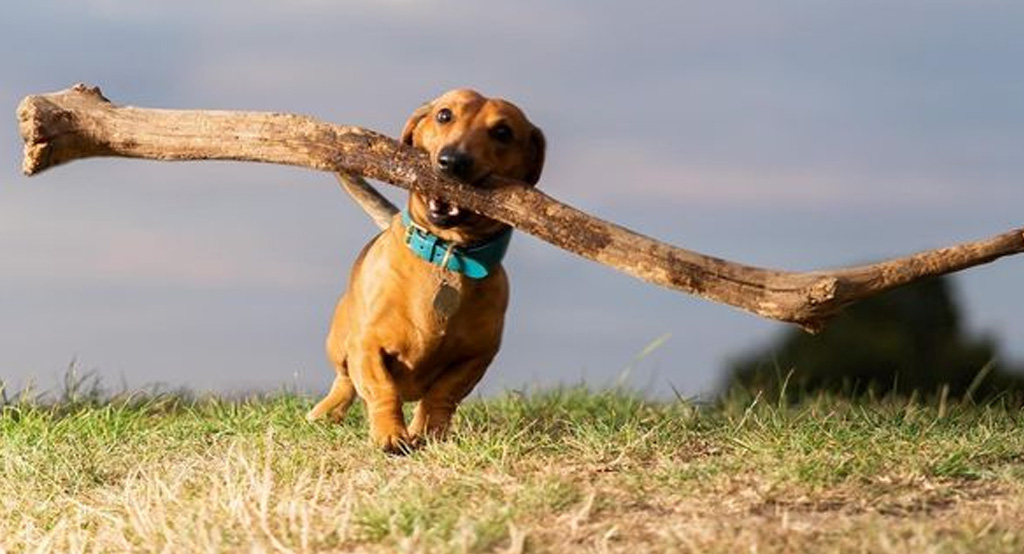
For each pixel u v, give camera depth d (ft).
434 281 22.44
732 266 19.42
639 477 19.56
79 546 19.51
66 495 22.17
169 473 22.24
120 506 20.89
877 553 16.20
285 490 19.98
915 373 41.32
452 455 21.29
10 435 25.85
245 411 27.81
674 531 17.11
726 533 16.98
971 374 41.27
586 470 20.54
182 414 29.48
